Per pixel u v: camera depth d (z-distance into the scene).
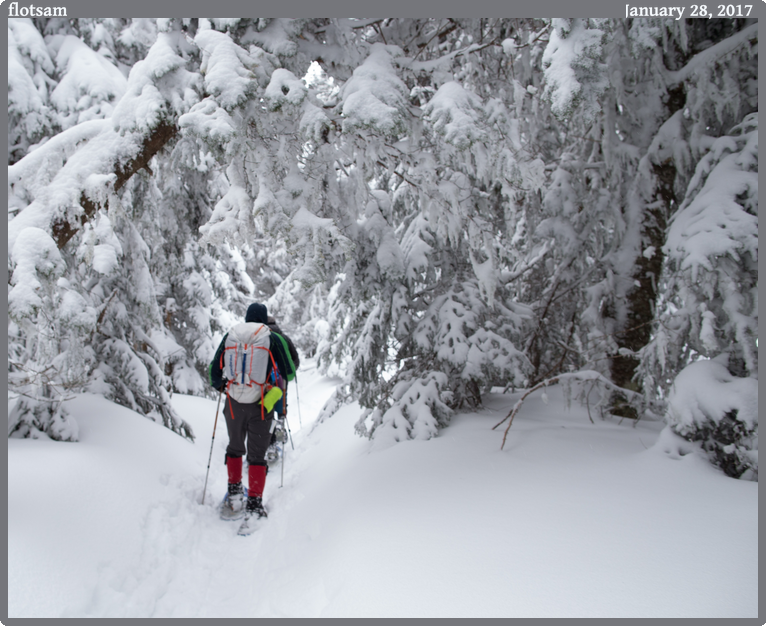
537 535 1.86
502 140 2.82
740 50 3.35
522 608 1.41
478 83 3.61
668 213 4.20
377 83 2.78
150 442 3.95
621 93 3.76
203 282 9.01
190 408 7.12
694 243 2.69
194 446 5.05
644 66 3.95
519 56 3.65
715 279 2.64
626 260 4.11
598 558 1.64
